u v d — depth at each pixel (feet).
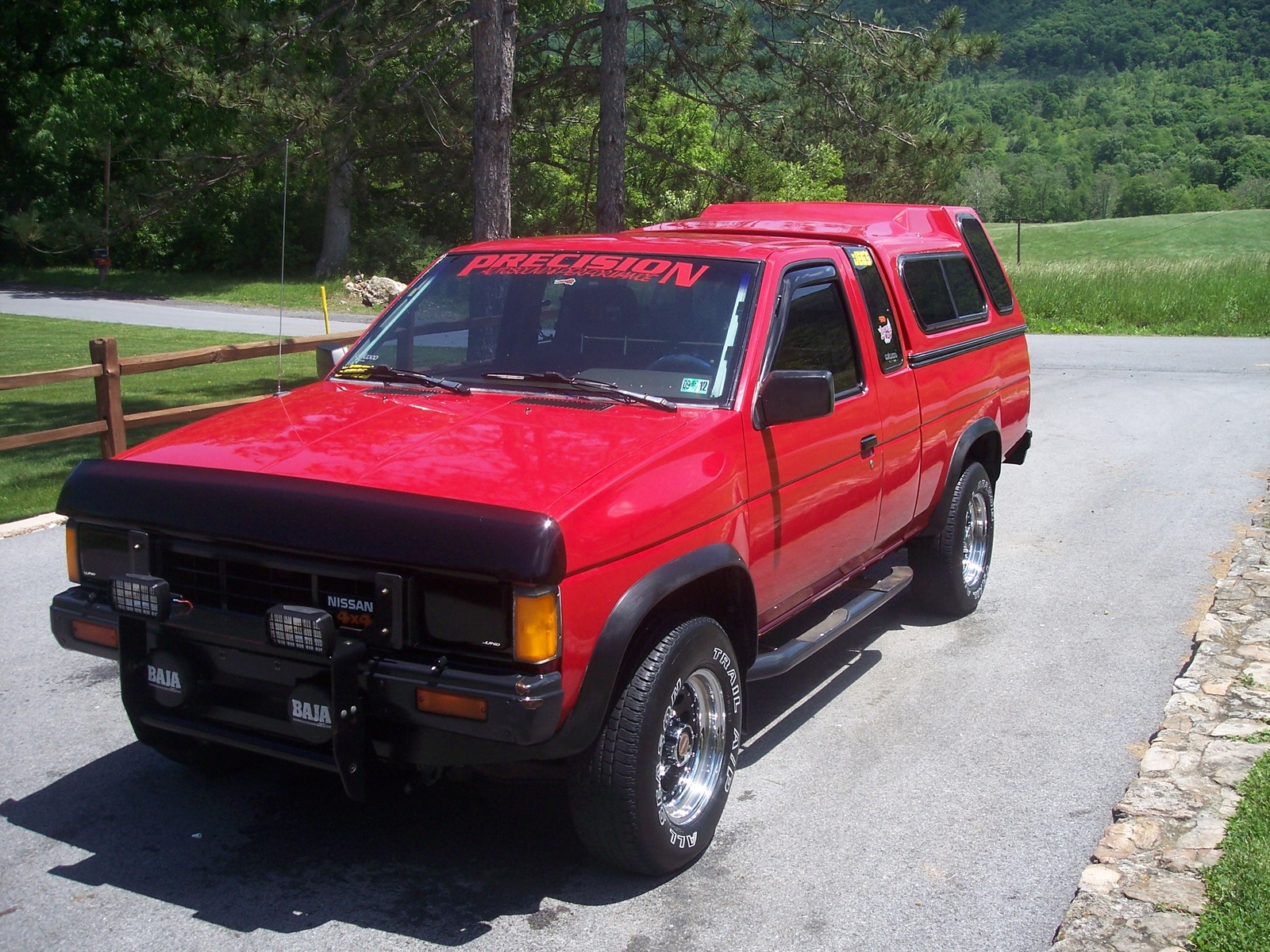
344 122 72.02
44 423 41.22
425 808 14.30
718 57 64.59
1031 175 561.84
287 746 11.75
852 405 16.52
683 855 12.68
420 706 11.00
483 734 10.78
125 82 118.11
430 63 53.57
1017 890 12.47
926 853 13.26
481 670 10.95
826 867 12.97
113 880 12.51
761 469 14.14
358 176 123.34
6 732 16.33
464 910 12.01
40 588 22.68
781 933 11.64
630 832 11.94
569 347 15.14
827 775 15.34
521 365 15.19
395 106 78.18
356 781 11.28
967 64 65.51
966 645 20.47
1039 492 32.22
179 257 139.23
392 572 11.11
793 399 13.71
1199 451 37.45
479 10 42.24
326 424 13.50
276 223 136.87
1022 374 24.70
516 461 12.16
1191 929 11.34
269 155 79.56
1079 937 11.27
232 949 11.23
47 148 118.93
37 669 18.71
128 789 14.71
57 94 122.52
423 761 11.45
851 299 17.16
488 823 13.93
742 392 14.08
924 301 19.88
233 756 15.29
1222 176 591.37
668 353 14.65
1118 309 89.25
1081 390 51.98
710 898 12.31
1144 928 11.38
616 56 56.49
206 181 84.23
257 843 13.37
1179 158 604.90
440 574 11.01
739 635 14.26
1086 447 38.47
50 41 130.72
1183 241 302.04
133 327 81.56
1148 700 17.88
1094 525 28.60
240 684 11.98
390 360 16.11
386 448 12.60
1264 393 50.26
